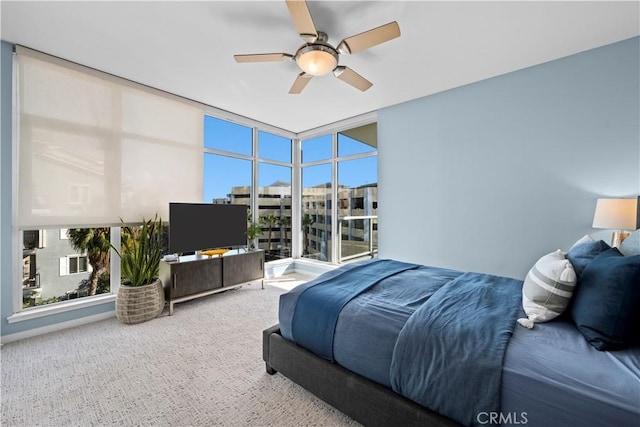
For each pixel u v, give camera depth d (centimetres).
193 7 191
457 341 117
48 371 191
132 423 146
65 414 151
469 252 314
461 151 319
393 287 187
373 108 387
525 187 279
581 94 250
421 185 351
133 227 303
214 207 353
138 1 184
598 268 121
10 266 235
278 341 180
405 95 343
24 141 237
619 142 233
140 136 305
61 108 254
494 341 113
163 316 292
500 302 153
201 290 325
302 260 501
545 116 267
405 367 123
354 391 139
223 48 240
